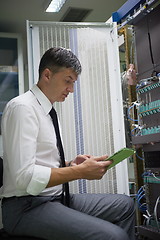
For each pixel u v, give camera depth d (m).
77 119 2.07
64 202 1.33
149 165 2.11
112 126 2.12
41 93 1.29
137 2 2.03
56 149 1.29
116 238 1.00
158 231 1.75
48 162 1.24
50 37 2.12
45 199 1.17
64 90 1.29
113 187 2.06
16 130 1.11
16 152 1.08
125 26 2.30
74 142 2.04
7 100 2.93
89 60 2.15
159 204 1.91
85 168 1.13
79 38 2.16
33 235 1.10
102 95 2.14
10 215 1.14
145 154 2.11
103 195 1.48
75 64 1.26
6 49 3.01
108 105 2.15
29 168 1.06
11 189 1.17
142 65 2.09
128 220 1.41
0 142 2.65
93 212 1.38
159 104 1.82
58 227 1.06
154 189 1.98
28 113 1.15
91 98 2.12
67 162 1.51
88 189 2.01
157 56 1.91
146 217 1.98
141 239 1.98
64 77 1.25
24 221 1.10
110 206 1.39
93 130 2.09
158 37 1.89
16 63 3.01
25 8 3.16
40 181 1.07
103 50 2.19
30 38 2.07
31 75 2.02
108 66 2.18
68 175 1.12
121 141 2.08
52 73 1.25
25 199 1.12
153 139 1.71
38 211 1.11
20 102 1.17
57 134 1.34
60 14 3.36
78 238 1.03
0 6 3.08
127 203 1.41
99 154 2.08
